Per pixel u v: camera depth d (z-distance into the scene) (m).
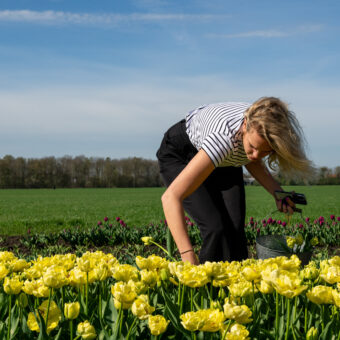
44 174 86.31
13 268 2.03
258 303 1.87
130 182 88.19
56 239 8.20
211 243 2.79
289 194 3.09
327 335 1.59
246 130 2.35
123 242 8.18
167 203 2.21
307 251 3.28
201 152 2.36
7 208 23.38
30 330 1.70
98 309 1.89
